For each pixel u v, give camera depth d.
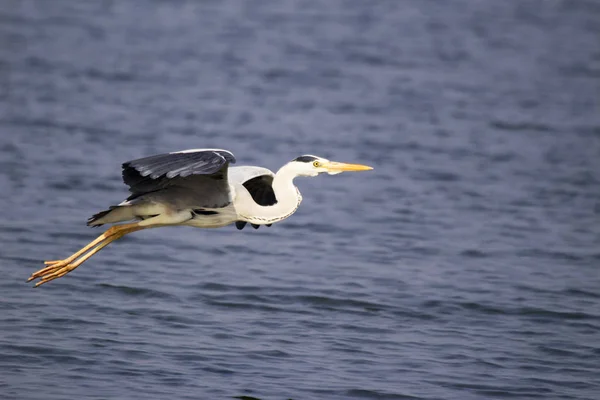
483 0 43.81
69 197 18.25
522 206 19.03
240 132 23.75
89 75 28.91
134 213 10.16
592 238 17.16
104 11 38.66
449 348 12.05
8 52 30.98
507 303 13.74
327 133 24.03
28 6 38.56
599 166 22.00
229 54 32.59
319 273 14.81
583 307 13.69
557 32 38.22
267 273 14.69
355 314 13.14
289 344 11.92
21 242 15.55
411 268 15.28
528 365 11.59
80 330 12.01
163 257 15.31
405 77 30.48
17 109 24.67
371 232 17.17
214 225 10.44
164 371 10.89
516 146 23.62
